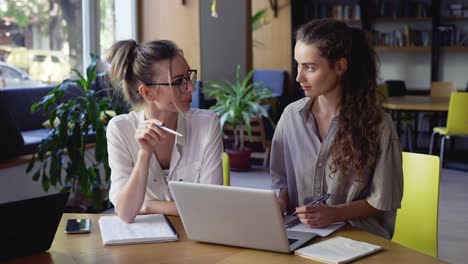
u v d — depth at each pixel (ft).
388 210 6.50
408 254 5.26
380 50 28.12
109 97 13.11
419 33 27.94
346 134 6.48
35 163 14.26
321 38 6.32
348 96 6.55
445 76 27.86
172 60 6.54
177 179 6.98
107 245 5.54
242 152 20.84
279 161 7.34
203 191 5.34
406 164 7.77
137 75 6.61
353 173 6.56
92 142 15.83
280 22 29.66
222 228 5.43
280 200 7.20
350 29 6.56
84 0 19.34
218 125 7.20
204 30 20.94
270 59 30.07
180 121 7.01
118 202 6.27
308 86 6.46
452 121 19.67
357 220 6.57
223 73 21.81
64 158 15.17
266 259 5.15
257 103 20.84
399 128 23.03
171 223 6.21
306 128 6.92
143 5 20.97
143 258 5.20
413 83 28.73
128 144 6.88
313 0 30.09
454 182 19.34
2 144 13.39
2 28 16.94
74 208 13.91
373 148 6.44
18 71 17.48
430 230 7.40
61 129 13.10
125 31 20.79
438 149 25.17
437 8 27.04
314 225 6.00
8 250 5.09
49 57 18.38
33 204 5.07
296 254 5.25
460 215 15.49
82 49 19.48
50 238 5.31
